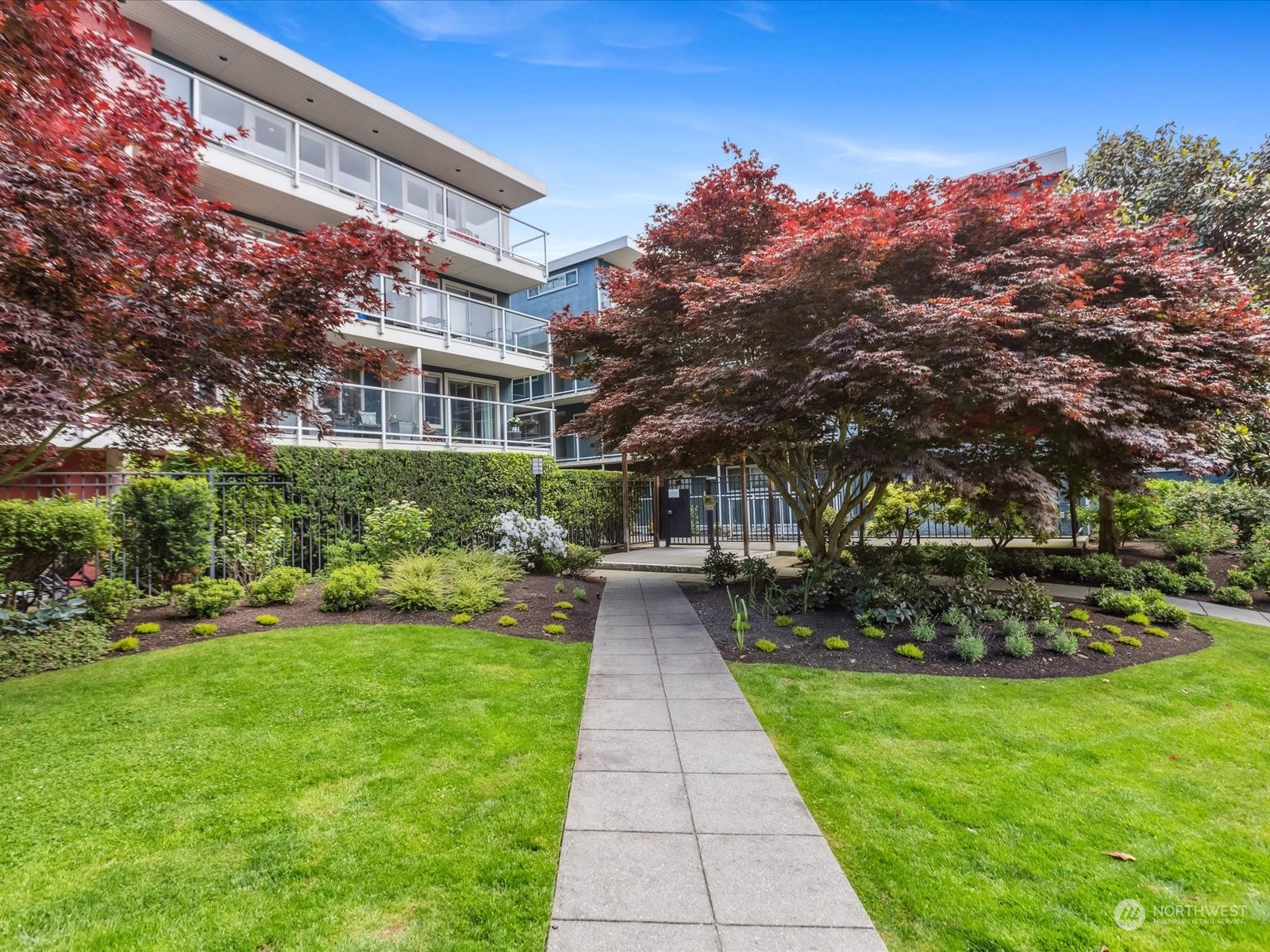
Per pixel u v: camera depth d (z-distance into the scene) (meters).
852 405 6.30
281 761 3.29
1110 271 6.28
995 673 4.91
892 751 3.54
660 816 2.82
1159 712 4.17
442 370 16.09
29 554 5.67
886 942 2.05
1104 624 6.23
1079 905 2.24
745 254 7.05
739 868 2.43
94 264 3.64
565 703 4.26
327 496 8.83
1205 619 6.62
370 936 2.04
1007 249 6.10
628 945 2.00
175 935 2.03
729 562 8.52
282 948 1.98
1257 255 9.38
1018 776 3.24
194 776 3.10
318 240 4.76
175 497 6.79
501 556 8.78
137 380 3.82
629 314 8.16
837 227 5.20
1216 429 7.33
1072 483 8.64
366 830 2.67
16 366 3.25
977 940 2.06
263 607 6.59
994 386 5.22
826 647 5.51
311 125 13.71
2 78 3.61
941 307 5.12
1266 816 2.89
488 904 2.20
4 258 3.32
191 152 4.57
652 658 5.35
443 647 5.34
